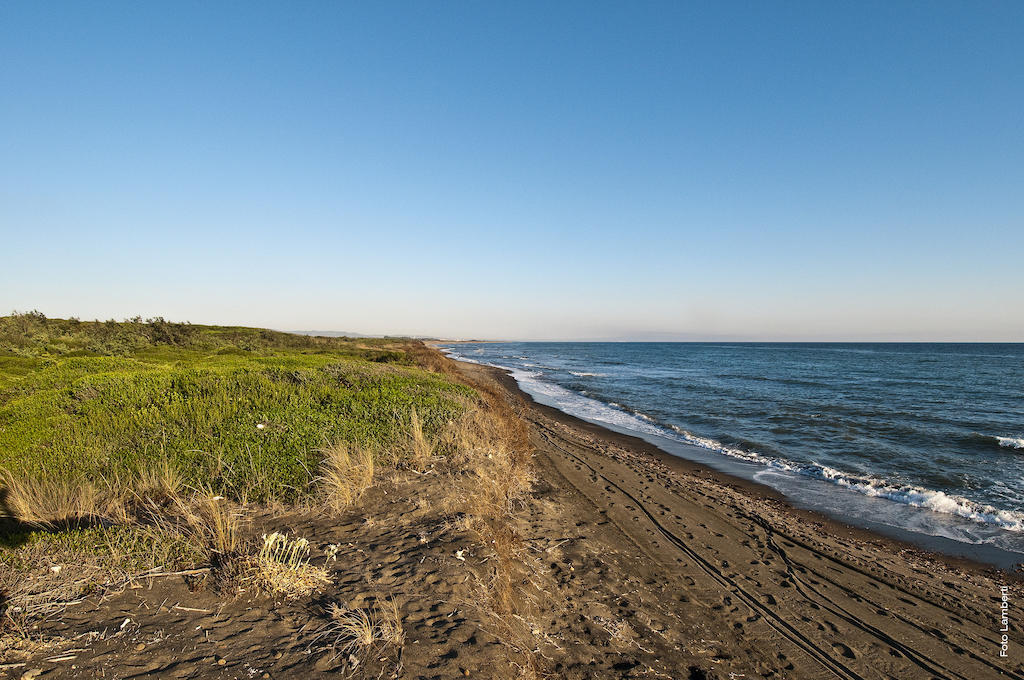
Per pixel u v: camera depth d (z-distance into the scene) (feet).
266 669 9.95
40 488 20.36
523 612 14.65
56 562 13.64
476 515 20.66
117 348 95.71
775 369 167.02
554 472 34.27
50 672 9.20
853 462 44.50
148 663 9.81
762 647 15.75
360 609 12.53
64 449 27.78
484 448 31.91
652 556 21.98
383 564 15.51
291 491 22.52
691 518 28.07
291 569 13.78
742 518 29.07
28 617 11.03
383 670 10.26
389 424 34.32
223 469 24.70
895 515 31.99
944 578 22.88
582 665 12.87
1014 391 95.91
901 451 48.19
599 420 67.77
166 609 12.03
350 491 21.95
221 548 15.28
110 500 19.98
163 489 21.80
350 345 183.01
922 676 15.06
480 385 83.51
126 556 14.26
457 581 14.55
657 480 35.94
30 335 90.79
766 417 67.41
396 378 57.93
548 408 77.92
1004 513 31.94
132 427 32.35
